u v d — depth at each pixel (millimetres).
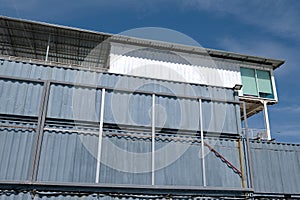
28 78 9188
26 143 8367
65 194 8062
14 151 8172
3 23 14930
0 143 8141
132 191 8625
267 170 11125
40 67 9805
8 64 9492
